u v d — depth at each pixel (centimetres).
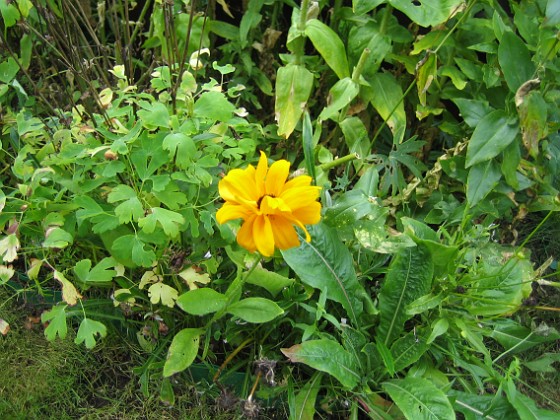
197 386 58
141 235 52
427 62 61
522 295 60
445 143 78
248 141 57
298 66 65
